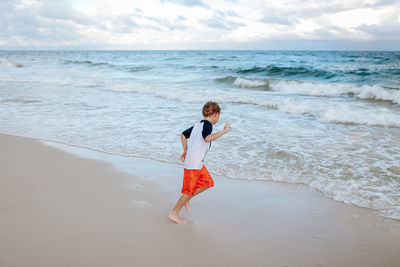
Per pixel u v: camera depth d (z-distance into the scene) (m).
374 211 3.24
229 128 2.70
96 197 3.48
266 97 10.88
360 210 3.27
